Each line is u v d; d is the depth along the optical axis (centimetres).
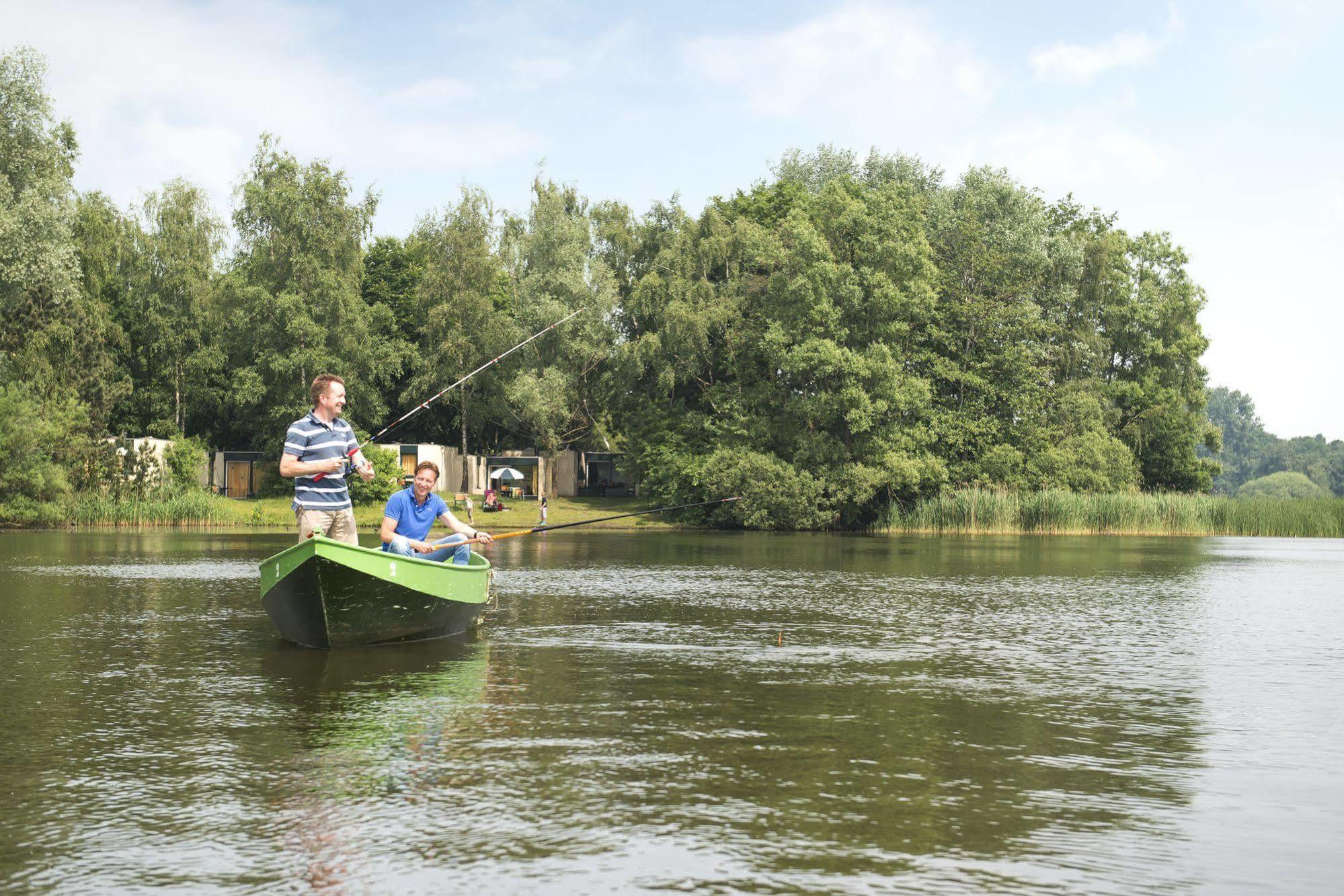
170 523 4816
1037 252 5778
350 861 514
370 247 7225
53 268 4262
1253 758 720
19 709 846
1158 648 1227
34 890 479
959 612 1565
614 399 6378
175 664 1055
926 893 478
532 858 518
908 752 727
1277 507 4716
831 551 3247
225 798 612
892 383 5138
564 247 6128
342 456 1134
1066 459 5341
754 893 477
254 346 5984
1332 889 488
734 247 5881
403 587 1134
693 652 1154
